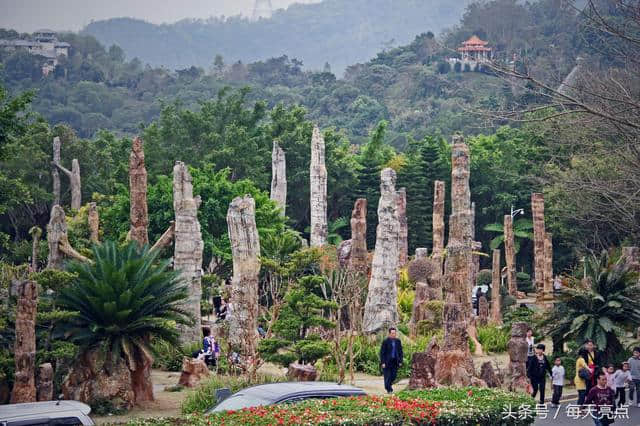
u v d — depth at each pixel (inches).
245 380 1128.8
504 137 3789.4
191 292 1483.8
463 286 1190.3
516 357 1214.3
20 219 3088.1
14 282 1058.7
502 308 2212.1
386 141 5693.9
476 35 5620.1
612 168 1804.9
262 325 1528.1
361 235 1668.3
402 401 742.5
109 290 1065.5
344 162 3486.7
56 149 2997.0
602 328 1336.1
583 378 1149.7
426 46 7485.2
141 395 1110.4
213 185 2413.9
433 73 6609.3
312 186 2460.6
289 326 1240.8
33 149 3117.6
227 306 1699.1
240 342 1267.2
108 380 1071.6
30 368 986.1
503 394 823.1
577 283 1405.0
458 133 1229.7
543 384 1184.8
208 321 1745.8
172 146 3292.3
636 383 1171.3
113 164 3388.3
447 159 3548.2
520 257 3607.3
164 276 1112.2
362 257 1663.4
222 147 3282.5
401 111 6353.3
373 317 1592.0
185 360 1263.5
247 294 1322.6
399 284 1988.2
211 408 745.6
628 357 1379.2
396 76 7244.1
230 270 2433.6
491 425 768.3
